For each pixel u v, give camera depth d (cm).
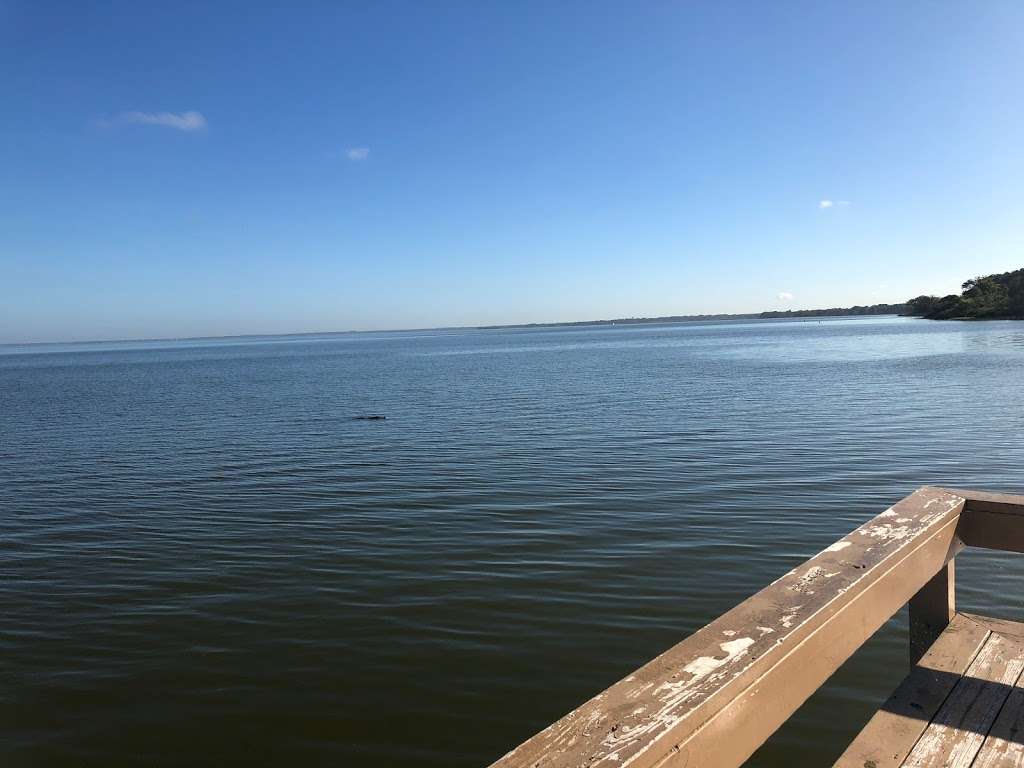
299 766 538
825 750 528
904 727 288
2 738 575
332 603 820
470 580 872
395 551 997
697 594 809
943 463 1466
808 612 221
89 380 5903
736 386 3406
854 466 1460
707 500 1211
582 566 906
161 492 1444
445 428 2255
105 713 609
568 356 7744
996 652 345
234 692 636
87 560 1006
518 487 1362
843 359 5338
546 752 151
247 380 5303
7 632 765
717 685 178
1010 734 281
